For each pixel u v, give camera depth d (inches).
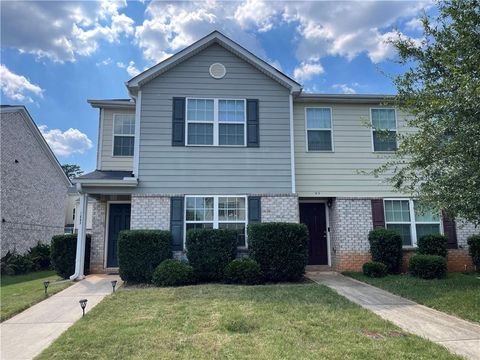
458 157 227.5
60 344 193.5
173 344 188.5
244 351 177.0
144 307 267.0
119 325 223.1
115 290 338.3
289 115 455.2
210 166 436.1
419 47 299.1
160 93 443.2
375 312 252.8
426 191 263.4
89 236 458.6
